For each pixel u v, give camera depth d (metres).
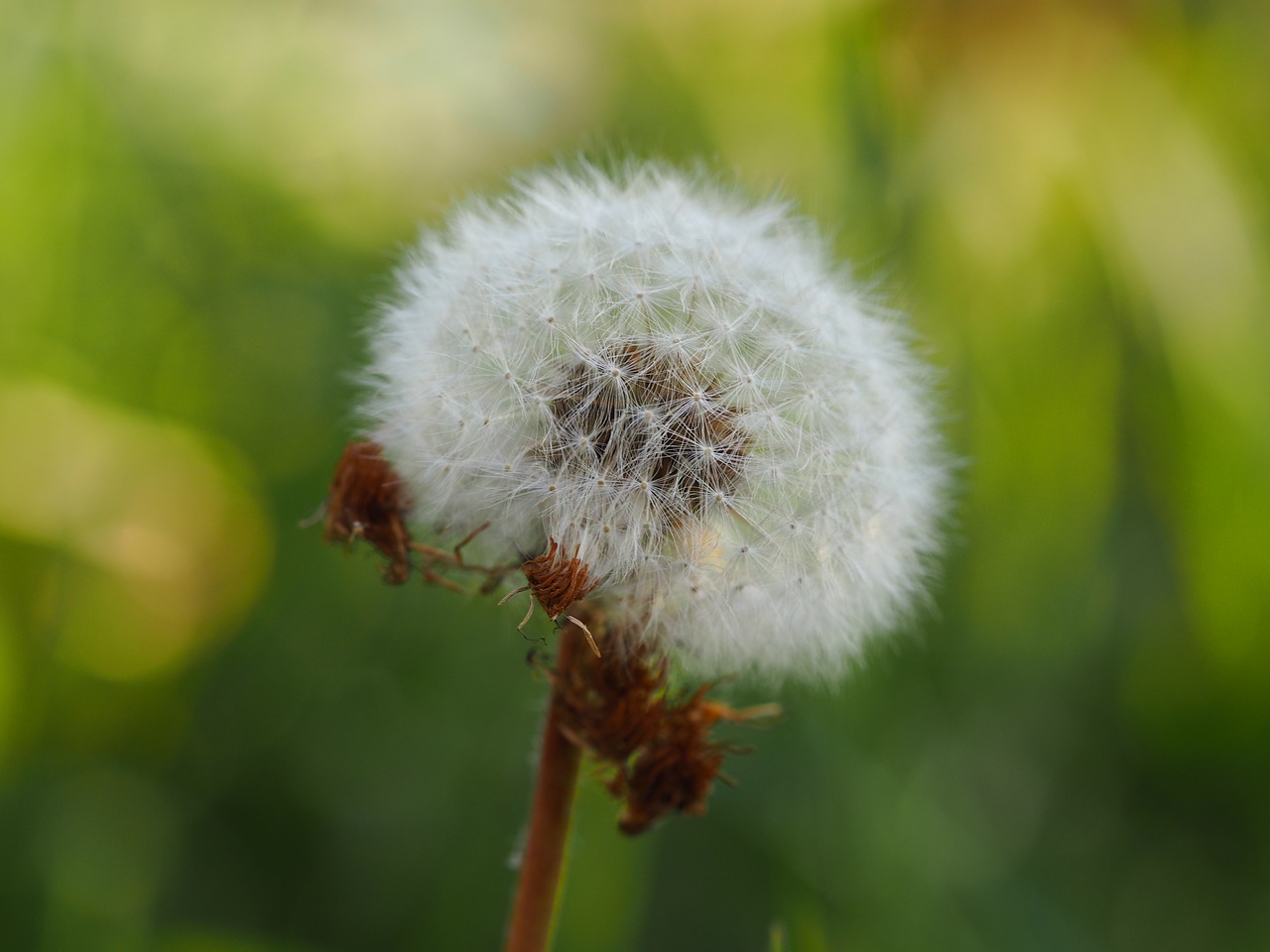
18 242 0.27
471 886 0.26
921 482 0.21
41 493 0.27
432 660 0.28
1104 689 0.28
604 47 0.31
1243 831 0.27
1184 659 0.27
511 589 0.20
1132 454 0.29
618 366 0.20
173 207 0.30
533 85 0.30
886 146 0.27
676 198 0.21
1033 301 0.28
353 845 0.26
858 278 0.27
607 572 0.20
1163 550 0.28
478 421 0.20
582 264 0.20
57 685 0.27
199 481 0.28
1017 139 0.27
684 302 0.20
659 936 0.25
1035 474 0.29
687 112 0.30
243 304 0.30
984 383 0.28
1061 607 0.28
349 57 0.31
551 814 0.20
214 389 0.30
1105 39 0.27
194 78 0.30
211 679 0.27
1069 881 0.26
